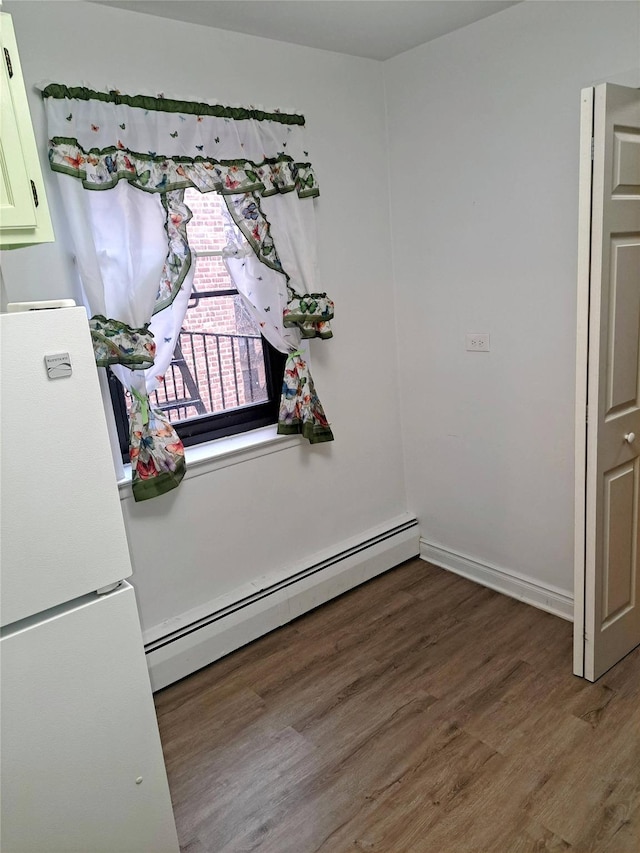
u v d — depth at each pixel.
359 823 1.77
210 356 2.59
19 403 1.18
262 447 2.64
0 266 1.88
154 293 2.15
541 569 2.75
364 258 2.90
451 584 3.03
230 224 2.39
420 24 2.39
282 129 2.44
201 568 2.53
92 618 1.33
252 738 2.12
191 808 1.87
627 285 1.98
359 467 3.06
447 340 2.88
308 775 1.95
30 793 1.30
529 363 2.58
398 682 2.35
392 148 2.88
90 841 1.41
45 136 1.94
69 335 1.22
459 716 2.14
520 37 2.31
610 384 2.01
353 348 2.93
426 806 1.80
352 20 2.29
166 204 2.17
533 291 2.50
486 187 2.56
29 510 1.22
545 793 1.81
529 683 2.27
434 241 2.82
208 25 2.25
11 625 1.26
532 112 2.34
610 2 2.05
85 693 1.34
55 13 1.92
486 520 2.94
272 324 2.56
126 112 2.04
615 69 2.09
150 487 2.22
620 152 1.84
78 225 1.96
